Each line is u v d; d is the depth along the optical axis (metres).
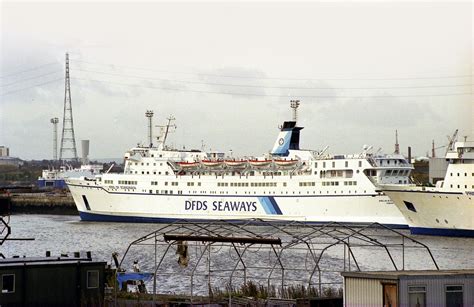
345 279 183.88
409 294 172.50
